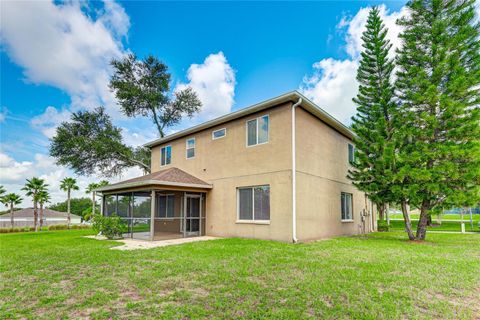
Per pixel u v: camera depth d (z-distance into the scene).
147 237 12.73
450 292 4.70
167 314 3.78
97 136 21.78
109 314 3.82
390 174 11.41
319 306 4.03
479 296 4.54
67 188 39.44
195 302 4.22
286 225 10.45
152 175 13.83
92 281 5.32
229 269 6.11
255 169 11.82
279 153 11.05
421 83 11.53
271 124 11.52
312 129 12.38
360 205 16.80
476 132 10.70
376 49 13.48
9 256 7.90
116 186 13.38
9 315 3.81
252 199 11.90
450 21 11.70
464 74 11.15
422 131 11.24
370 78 13.44
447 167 10.60
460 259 7.30
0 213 42.50
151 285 5.04
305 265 6.45
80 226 30.02
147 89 24.06
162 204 14.89
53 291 4.80
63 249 9.20
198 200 13.94
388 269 6.13
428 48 12.23
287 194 10.57
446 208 11.57
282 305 4.07
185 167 15.57
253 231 11.60
